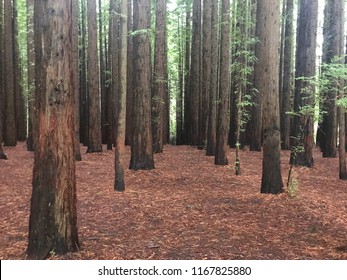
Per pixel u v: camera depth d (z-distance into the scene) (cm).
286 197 899
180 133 2706
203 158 1560
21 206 829
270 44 906
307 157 1366
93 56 1667
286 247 596
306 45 1330
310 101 1327
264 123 945
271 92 919
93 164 1384
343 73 919
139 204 844
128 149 1856
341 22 1512
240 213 788
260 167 1384
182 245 604
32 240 541
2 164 1360
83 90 2488
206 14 1861
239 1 1370
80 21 2514
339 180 1155
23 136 2409
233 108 2092
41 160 532
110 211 792
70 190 550
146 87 1213
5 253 562
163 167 1308
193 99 2209
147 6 1178
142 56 1193
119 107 939
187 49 2564
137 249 584
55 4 503
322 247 596
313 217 759
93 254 554
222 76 1353
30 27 1706
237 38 1323
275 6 901
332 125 1606
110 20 2362
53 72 510
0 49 2098
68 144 538
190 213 786
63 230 545
